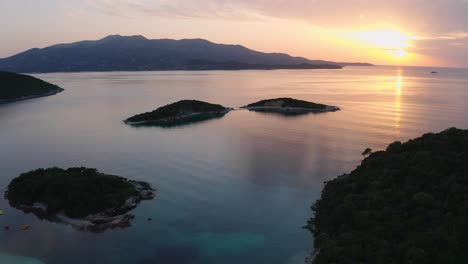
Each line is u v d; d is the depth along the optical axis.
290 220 62.75
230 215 64.94
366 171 66.25
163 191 75.69
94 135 128.62
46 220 63.81
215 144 113.00
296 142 113.69
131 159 98.00
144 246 55.75
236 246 55.34
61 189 68.88
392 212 50.44
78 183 69.94
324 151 102.44
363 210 53.53
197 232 59.53
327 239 51.78
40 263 51.78
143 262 51.75
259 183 79.06
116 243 56.69
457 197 49.22
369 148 100.75
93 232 59.78
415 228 46.19
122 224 62.19
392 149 69.19
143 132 133.62
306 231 59.19
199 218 64.06
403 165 61.22
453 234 42.78
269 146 109.12
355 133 125.25
